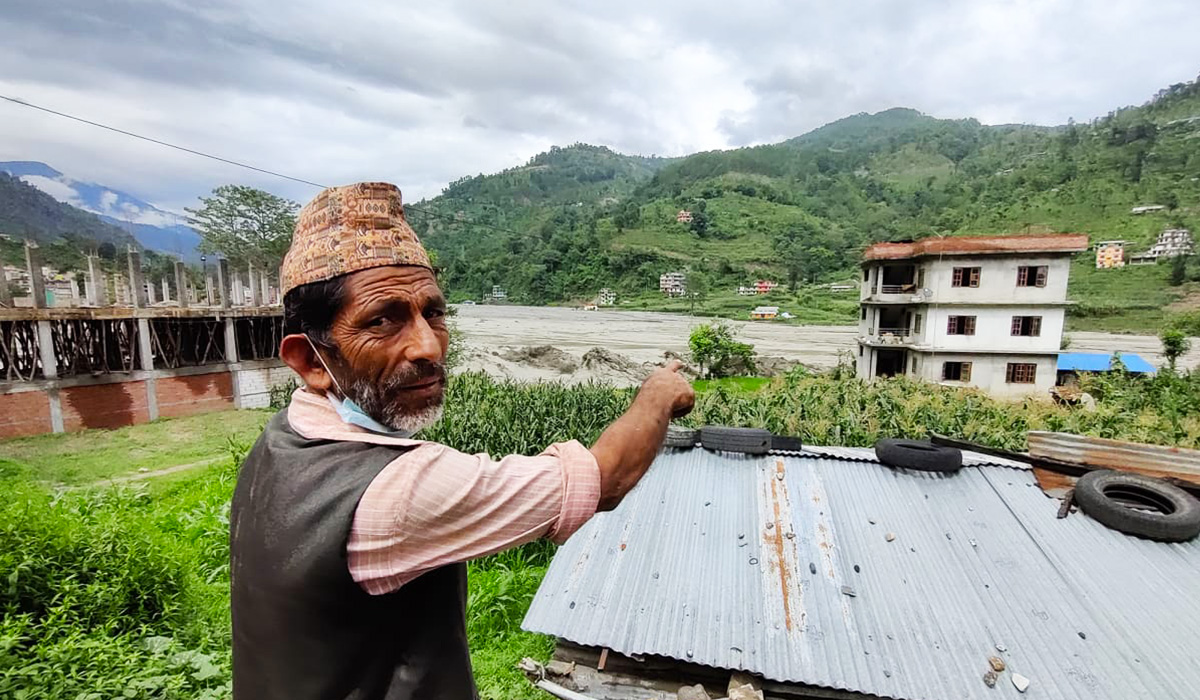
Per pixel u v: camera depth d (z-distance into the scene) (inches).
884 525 172.1
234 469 498.9
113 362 784.9
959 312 1136.8
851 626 140.9
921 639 136.4
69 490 387.2
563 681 145.3
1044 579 147.3
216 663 185.8
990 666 128.6
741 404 687.1
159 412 781.3
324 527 35.0
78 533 225.1
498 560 331.6
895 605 145.3
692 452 218.7
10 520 216.7
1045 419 650.8
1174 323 2278.5
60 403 692.7
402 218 44.3
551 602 155.6
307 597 35.6
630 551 170.4
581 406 629.6
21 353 796.6
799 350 2117.4
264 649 38.1
